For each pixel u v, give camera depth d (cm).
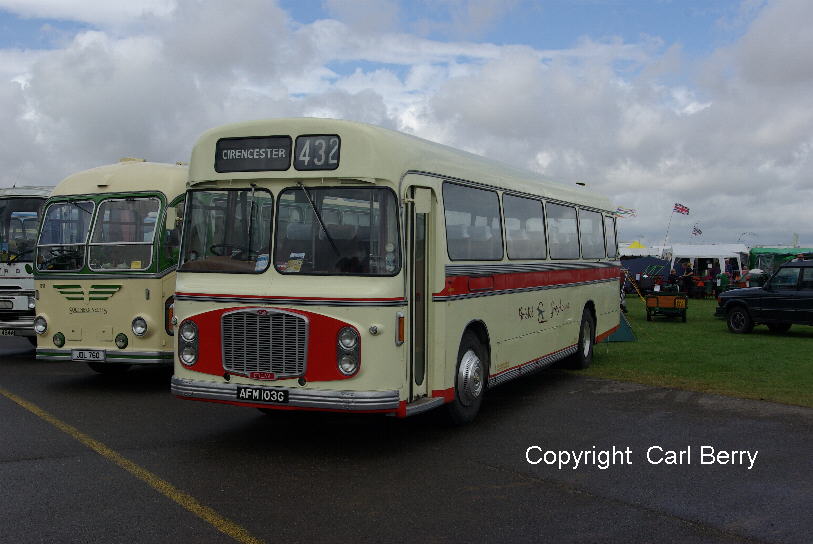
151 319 1091
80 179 1166
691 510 613
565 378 1273
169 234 1099
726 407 1028
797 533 564
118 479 670
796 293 1959
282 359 739
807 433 879
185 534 540
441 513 595
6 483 655
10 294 1451
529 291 1095
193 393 773
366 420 932
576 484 679
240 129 784
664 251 4503
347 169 744
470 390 891
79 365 1412
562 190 1273
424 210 798
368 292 726
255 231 771
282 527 557
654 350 1653
